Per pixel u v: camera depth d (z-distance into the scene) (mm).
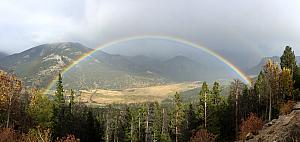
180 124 87625
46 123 75562
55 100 91188
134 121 101625
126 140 102562
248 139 55719
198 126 83188
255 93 93250
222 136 85312
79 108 115625
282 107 69750
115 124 110625
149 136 100500
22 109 73938
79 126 95562
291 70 93812
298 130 41062
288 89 82688
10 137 42156
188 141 81812
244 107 88875
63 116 89375
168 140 95938
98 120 114312
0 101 66438
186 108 92250
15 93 69250
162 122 101688
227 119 86688
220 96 87188
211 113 82375
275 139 43031
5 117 69375
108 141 106562
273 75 83062
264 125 58375
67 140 51438
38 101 76000
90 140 98812
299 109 56375
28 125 72500
